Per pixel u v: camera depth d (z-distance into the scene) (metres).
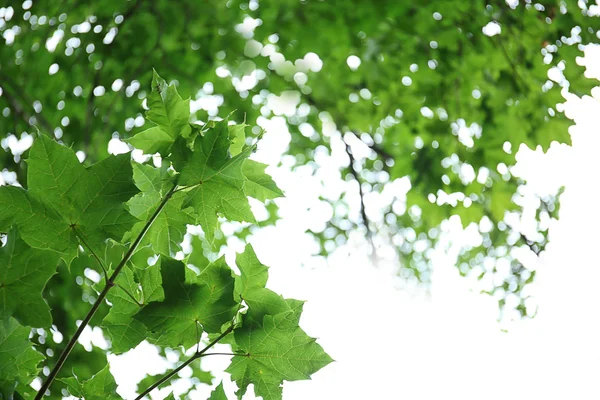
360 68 5.83
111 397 1.17
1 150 5.07
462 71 5.30
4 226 1.01
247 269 1.10
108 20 5.29
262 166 1.23
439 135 5.52
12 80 5.26
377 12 5.15
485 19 5.08
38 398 0.92
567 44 4.76
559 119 5.13
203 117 6.26
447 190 5.77
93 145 5.38
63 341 4.34
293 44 5.76
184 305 1.07
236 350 1.12
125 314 1.10
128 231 1.07
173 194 1.13
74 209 1.03
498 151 5.48
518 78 5.08
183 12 5.50
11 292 1.00
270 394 1.13
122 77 5.42
